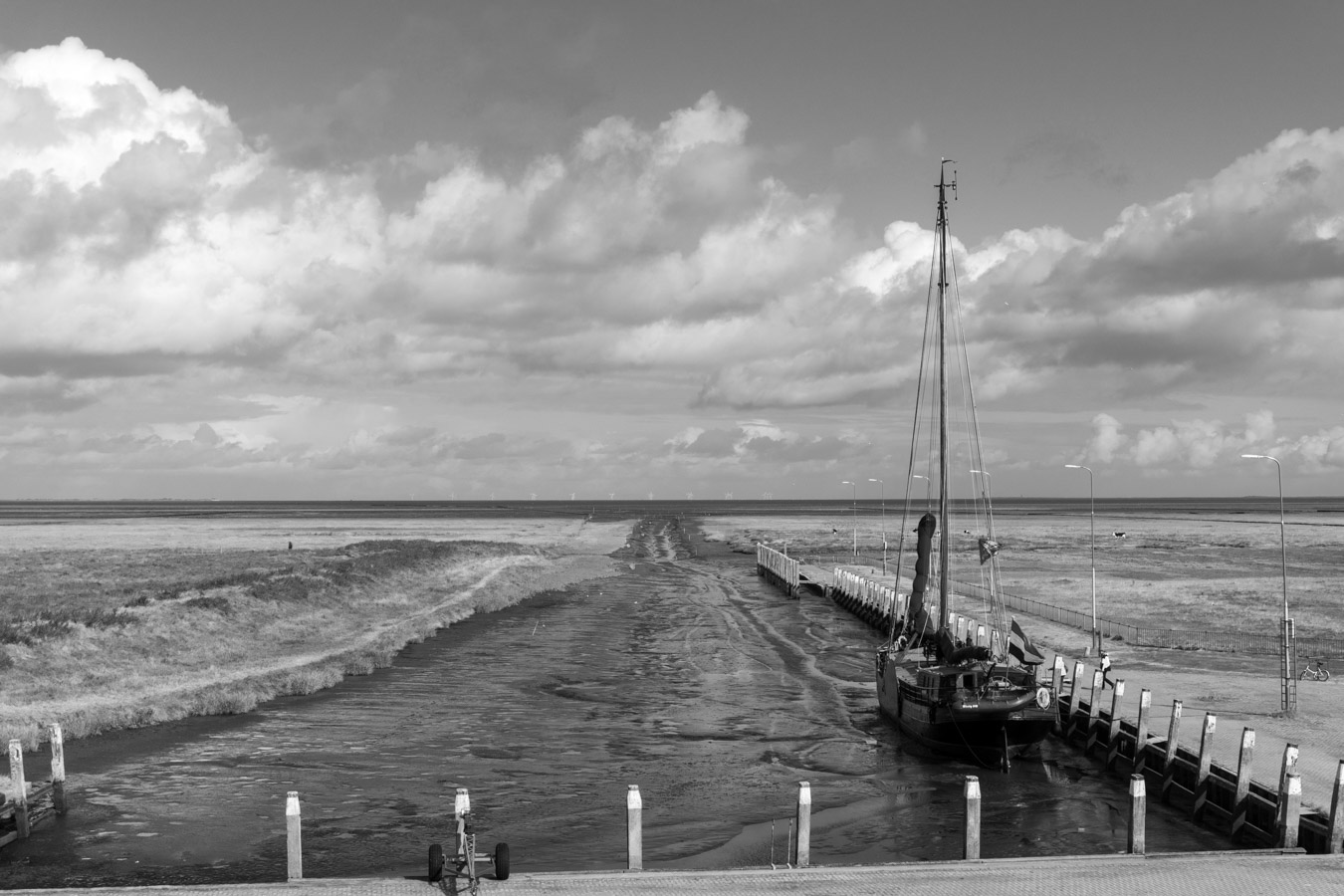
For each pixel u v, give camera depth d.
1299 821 26.62
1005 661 48.34
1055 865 24.72
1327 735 37.34
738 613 87.81
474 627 77.69
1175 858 25.34
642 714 48.75
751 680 58.00
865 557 144.25
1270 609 80.25
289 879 23.50
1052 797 35.12
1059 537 189.38
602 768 38.97
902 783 37.22
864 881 23.22
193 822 31.19
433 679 56.62
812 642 72.56
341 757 39.66
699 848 29.50
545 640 71.62
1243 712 41.62
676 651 67.69
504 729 45.03
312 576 83.81
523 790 35.59
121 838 29.56
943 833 30.95
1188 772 32.66
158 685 50.19
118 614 59.31
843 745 43.16
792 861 28.09
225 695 47.88
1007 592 91.88
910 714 42.50
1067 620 70.94
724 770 38.91
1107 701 43.94
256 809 32.69
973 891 22.42
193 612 63.97
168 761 38.44
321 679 53.44
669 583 113.50
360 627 73.31
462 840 23.22
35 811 30.48
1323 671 50.69
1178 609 80.50
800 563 130.38
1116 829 31.31
